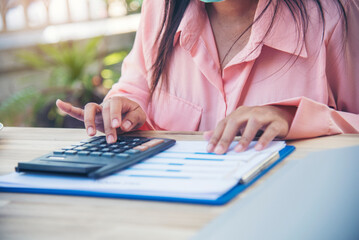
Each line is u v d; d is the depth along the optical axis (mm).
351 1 1018
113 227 406
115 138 699
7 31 4574
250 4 1057
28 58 4113
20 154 731
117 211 447
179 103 1146
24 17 4645
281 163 600
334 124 769
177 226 402
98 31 4289
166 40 1110
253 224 463
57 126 3717
